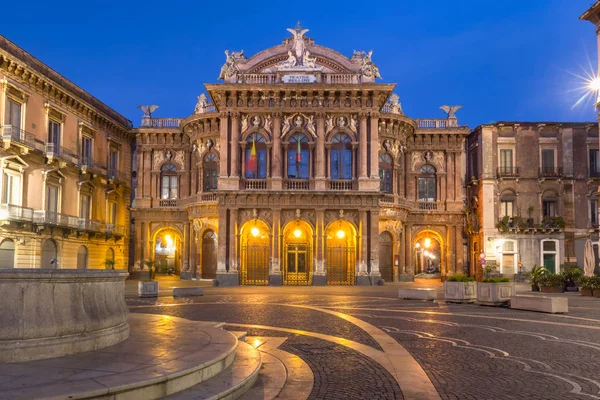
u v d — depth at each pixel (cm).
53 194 4331
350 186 4628
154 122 5678
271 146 4644
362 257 4528
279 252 4516
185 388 918
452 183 5556
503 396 986
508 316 2264
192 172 5438
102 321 1124
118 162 5438
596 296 3338
